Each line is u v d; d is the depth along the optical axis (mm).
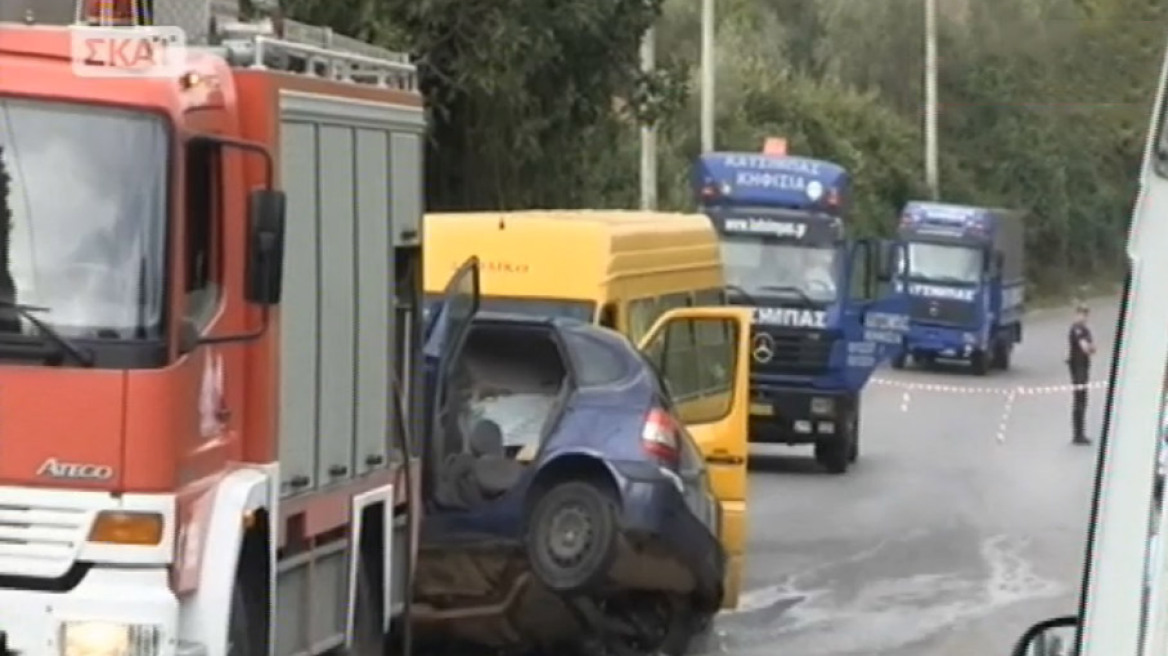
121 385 12398
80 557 12391
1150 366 5059
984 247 79062
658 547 18156
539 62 31812
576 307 23641
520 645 19031
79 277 12555
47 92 12711
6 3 14016
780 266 45188
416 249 17609
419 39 31047
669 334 24688
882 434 51938
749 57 102375
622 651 19125
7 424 12414
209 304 13195
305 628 15172
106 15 13469
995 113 112438
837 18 109750
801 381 43031
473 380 18828
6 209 12633
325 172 15320
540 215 25203
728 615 23312
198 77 13172
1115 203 117750
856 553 29219
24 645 12328
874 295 44375
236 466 13766
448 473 18344
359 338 16109
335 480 15602
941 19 110125
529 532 18219
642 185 57844
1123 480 5039
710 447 21734
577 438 18203
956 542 30672
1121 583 5000
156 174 12672
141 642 12305
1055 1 108812
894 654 20906
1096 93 110500
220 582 13016
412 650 19000
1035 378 76875
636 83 34344
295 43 15289
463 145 33125
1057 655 6656
